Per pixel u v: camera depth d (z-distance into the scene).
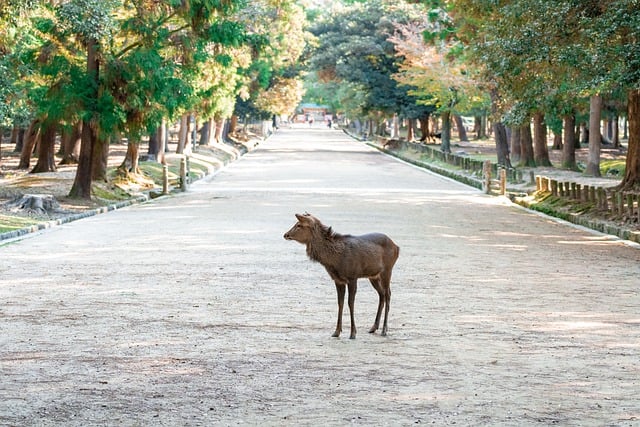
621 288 16.00
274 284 15.88
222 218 28.17
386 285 11.73
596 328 12.31
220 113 64.38
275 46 69.88
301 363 10.09
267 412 8.14
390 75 75.38
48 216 28.36
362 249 11.25
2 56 26.36
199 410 8.18
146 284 15.78
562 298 14.84
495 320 12.84
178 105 35.81
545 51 24.44
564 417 8.04
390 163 66.50
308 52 92.56
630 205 26.45
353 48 79.94
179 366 9.89
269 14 65.00
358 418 7.97
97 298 14.34
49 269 17.52
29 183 36.53
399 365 10.05
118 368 9.77
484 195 40.22
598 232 26.19
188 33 34.91
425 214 30.55
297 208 31.75
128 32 33.34
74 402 8.41
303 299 14.41
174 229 24.98
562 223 28.80
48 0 28.09
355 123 153.12
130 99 32.72
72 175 39.19
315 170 56.56
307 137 121.25
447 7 41.97
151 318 12.73
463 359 10.37
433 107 82.12
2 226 24.39
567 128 54.84
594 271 18.20
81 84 32.38
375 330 11.85
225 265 18.16
